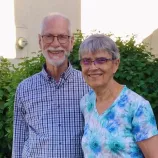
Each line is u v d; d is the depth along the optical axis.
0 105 4.41
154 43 5.90
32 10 6.38
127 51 4.12
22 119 2.67
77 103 2.49
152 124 1.95
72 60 3.80
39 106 2.52
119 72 3.76
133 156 1.97
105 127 2.03
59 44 2.50
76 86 2.52
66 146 2.44
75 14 6.65
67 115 2.48
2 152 4.65
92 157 2.07
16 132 2.69
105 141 2.00
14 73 4.29
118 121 2.00
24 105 2.59
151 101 3.72
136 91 3.70
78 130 2.46
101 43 2.07
